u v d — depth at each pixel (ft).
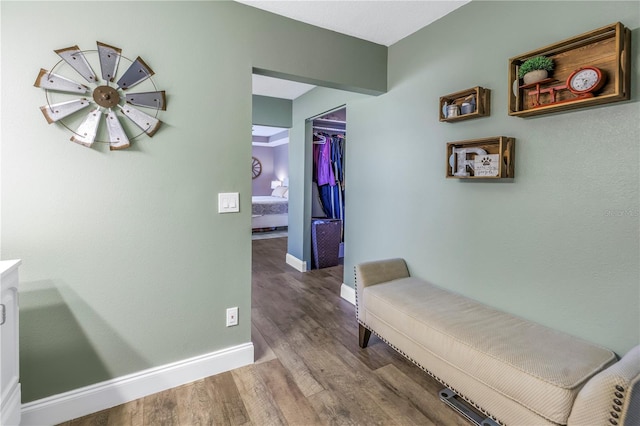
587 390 3.81
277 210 26.07
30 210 5.07
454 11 7.09
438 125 7.58
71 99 5.19
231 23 6.46
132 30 5.55
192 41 6.07
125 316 5.85
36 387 5.29
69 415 5.49
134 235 5.82
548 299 5.63
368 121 9.89
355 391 6.24
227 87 6.45
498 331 5.40
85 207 5.42
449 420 5.49
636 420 3.66
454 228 7.28
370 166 9.88
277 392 6.20
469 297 7.00
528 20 5.76
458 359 5.19
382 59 8.85
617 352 4.85
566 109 5.19
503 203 6.27
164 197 6.01
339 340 8.21
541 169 5.64
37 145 5.04
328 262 15.15
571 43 4.98
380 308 6.97
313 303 10.71
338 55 8.02
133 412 5.66
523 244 5.97
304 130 13.98
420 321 5.93
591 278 5.08
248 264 6.97
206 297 6.56
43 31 4.96
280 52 7.09
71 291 5.42
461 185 7.08
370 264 7.99
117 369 5.86
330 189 16.40
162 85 5.84
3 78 4.80
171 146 5.99
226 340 6.85
